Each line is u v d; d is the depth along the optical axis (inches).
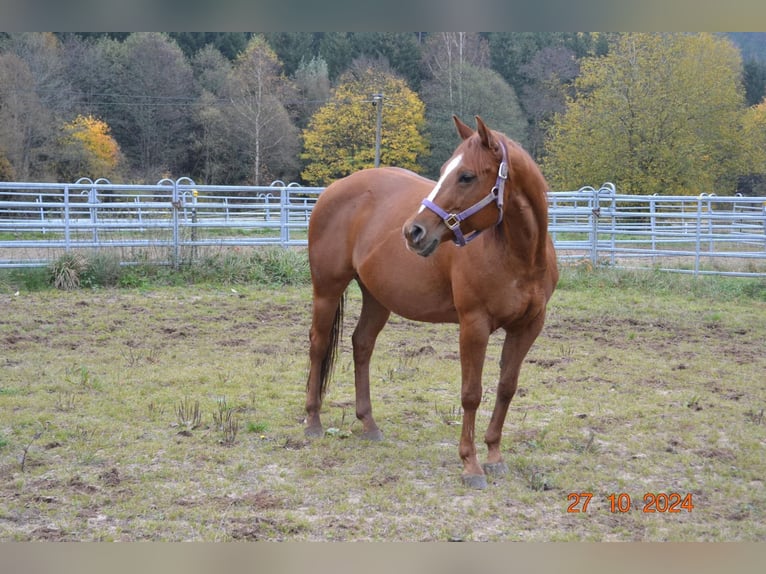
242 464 161.5
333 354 188.1
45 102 1230.9
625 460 169.8
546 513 141.5
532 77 1453.0
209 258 441.7
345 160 1344.7
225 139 1429.6
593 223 497.0
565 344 299.3
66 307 350.6
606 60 1092.5
